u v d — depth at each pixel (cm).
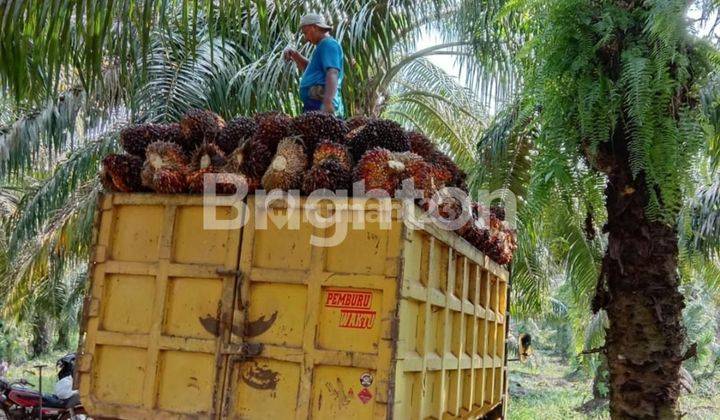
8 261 1042
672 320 484
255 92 762
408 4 755
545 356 2884
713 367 1880
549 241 741
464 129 981
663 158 423
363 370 320
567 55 437
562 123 447
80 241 910
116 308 363
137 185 376
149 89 710
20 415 795
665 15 399
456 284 423
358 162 350
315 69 523
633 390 482
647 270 482
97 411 352
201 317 347
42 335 2120
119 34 514
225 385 336
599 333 1005
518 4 465
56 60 458
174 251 357
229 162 358
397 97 941
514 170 732
